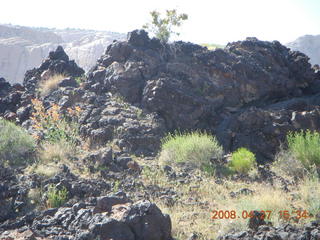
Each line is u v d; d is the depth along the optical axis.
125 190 8.27
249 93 15.24
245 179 9.54
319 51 130.12
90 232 5.59
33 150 9.98
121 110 12.89
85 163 9.64
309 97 16.30
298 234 5.50
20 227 6.42
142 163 10.28
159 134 12.04
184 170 9.97
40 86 15.50
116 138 11.61
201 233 6.28
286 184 9.17
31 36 138.50
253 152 11.74
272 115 12.48
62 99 13.59
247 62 15.85
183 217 7.03
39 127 11.45
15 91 15.25
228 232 6.18
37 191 7.53
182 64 15.10
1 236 5.91
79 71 16.95
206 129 13.06
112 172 9.23
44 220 6.42
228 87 14.79
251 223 6.27
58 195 7.39
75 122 12.53
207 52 15.89
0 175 8.34
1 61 113.12
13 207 7.08
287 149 11.38
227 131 12.41
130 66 14.55
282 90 16.05
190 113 13.13
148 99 13.20
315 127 11.98
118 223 5.62
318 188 8.37
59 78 15.56
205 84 14.47
